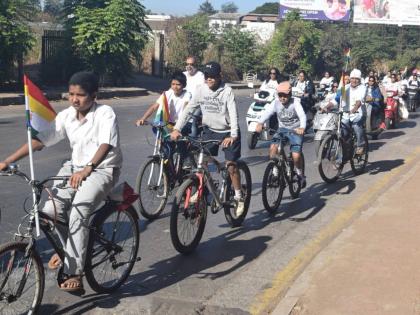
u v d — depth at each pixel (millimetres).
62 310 4758
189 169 7809
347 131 10195
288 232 7129
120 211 5086
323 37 49375
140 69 35031
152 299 5027
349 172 10906
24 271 4387
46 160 10398
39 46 28469
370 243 6211
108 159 4816
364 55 52250
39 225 4418
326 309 4641
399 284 5105
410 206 7785
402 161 12117
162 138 7523
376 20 50188
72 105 4801
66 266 4613
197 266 5898
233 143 6773
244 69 40031
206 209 6395
